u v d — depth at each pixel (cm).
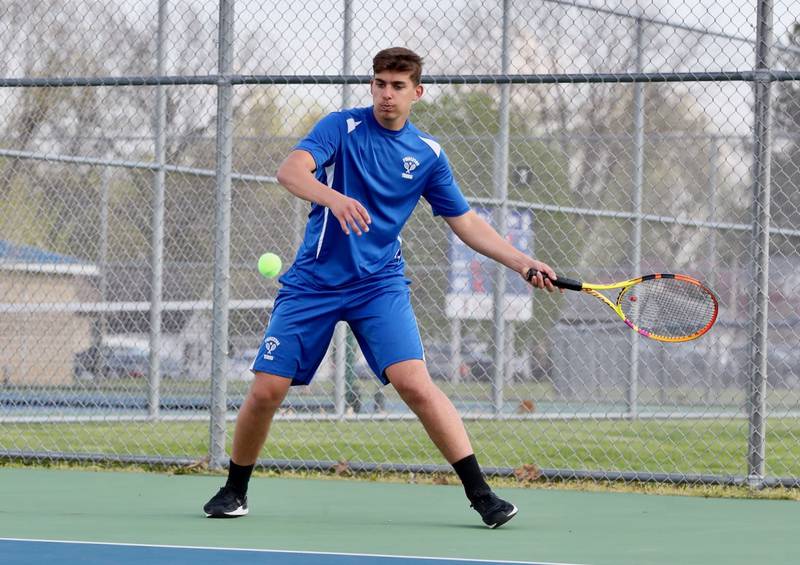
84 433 2280
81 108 2653
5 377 2558
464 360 2897
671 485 1538
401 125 1171
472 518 1271
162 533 1119
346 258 1162
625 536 1154
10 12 2664
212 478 1614
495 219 2509
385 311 1170
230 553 988
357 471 1628
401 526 1198
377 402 2523
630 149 3114
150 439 2191
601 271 2919
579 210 2519
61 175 2647
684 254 3042
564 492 1514
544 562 977
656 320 1284
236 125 2688
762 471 1514
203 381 2711
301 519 1246
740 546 1099
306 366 1192
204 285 2656
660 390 2852
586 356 2848
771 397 3038
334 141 1150
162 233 2364
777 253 3031
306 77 1645
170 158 2633
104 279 2528
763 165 1500
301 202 2623
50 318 2664
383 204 1168
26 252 2623
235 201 2659
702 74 1509
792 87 2945
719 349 2900
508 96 2445
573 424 2619
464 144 2894
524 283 2645
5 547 1016
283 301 1188
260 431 1216
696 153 3077
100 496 1430
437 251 2733
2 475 1633
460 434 1178
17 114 2642
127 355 2725
